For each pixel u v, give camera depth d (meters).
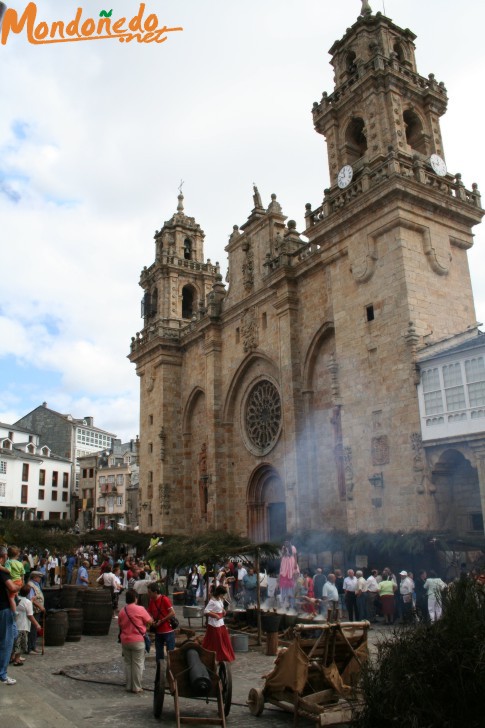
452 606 9.42
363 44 37.53
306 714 10.90
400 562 26.83
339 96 38.06
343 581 26.09
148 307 64.25
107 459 99.88
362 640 12.30
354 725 9.28
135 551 54.50
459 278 32.50
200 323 52.69
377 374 30.86
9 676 14.20
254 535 44.03
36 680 14.88
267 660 17.81
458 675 8.53
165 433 55.41
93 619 22.77
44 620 19.48
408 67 37.50
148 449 57.69
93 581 37.41
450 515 27.50
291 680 11.38
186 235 64.44
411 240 31.06
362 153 38.31
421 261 31.06
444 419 26.73
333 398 33.31
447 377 26.91
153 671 16.47
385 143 34.19
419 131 36.53
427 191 31.48
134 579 30.05
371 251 32.09
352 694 9.73
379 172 32.62
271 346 43.12
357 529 30.47
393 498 28.80
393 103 34.72
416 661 8.96
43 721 10.49
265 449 43.53
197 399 54.84
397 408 29.30
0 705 11.28
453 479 27.98
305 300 39.72
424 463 27.38
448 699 8.59
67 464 98.06
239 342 47.12
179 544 23.23
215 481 46.66
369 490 30.20
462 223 33.16
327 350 37.72
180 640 17.66
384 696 9.04
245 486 45.44
